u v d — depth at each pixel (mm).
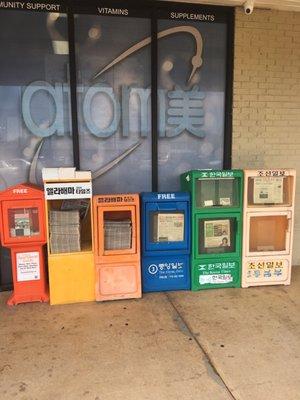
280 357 2645
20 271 3539
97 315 3307
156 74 4109
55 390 2314
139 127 4199
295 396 2246
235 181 3822
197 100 4285
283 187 3893
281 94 4398
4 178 3963
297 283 4035
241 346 2787
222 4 4082
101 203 3508
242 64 4250
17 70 3840
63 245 3541
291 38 4324
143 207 3643
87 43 3953
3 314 3352
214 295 3729
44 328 3082
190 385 2352
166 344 2820
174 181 4363
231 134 4344
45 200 3402
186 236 3775
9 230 3406
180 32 4133
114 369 2520
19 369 2527
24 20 3787
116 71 4062
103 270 3586
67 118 4000
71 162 4074
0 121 3867
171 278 3836
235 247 3875
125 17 3996
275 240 4059
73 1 3844
